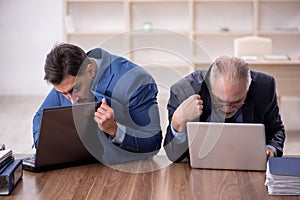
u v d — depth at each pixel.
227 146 2.45
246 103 2.84
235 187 2.25
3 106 7.87
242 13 8.76
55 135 2.40
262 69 6.25
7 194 2.18
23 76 8.77
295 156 2.69
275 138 2.88
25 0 8.60
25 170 2.47
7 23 8.64
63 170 2.47
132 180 2.33
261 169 2.45
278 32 8.43
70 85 2.36
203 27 8.82
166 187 2.25
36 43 8.70
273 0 8.41
